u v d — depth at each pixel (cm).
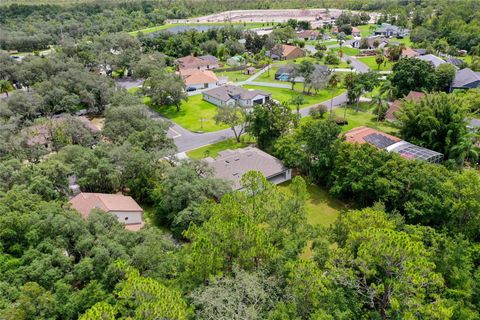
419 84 8856
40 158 5922
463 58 12862
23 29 15738
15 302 2586
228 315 2308
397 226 3556
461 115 5909
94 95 8631
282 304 2402
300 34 18275
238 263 2727
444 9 18062
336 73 11100
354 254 2783
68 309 2639
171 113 8875
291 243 3025
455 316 2534
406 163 4566
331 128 5325
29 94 7812
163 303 2019
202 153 6650
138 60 11825
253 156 5816
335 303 2427
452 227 3788
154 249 3180
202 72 11306
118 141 5847
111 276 2880
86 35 16775
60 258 2969
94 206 4256
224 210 3188
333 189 5003
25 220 3186
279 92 10325
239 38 16825
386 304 2517
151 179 5094
